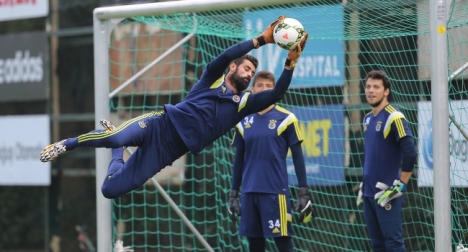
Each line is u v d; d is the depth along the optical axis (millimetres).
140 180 19469
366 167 22781
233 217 23609
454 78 22938
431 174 25297
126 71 34531
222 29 26297
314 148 28688
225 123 19406
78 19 36844
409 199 27359
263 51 28859
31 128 36750
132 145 19391
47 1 37125
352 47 27969
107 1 35500
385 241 22062
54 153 18594
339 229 28500
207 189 32875
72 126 36625
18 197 39094
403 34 23953
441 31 19219
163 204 34438
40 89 37406
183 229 33812
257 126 23000
